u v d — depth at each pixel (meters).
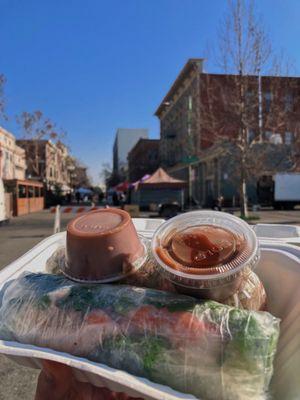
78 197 57.81
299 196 29.06
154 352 1.27
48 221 19.59
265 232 2.95
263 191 32.44
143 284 1.54
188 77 41.28
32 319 1.45
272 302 1.86
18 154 39.72
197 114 20.00
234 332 1.25
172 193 21.56
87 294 1.45
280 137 19.25
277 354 1.51
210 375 1.22
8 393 2.92
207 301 1.36
